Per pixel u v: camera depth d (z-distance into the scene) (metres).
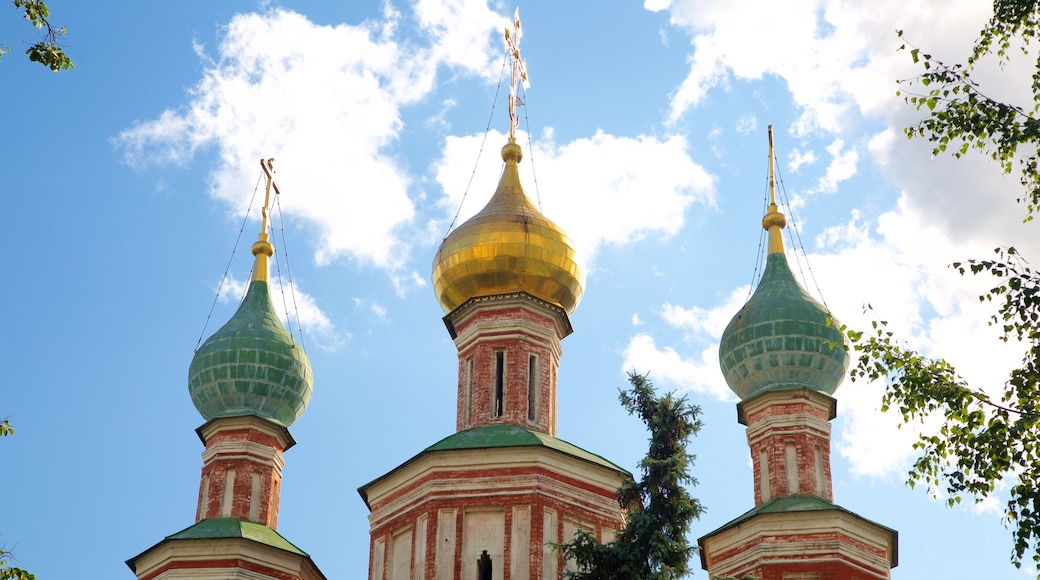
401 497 41.38
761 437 43.84
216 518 43.72
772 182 49.44
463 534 39.75
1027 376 24.53
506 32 51.03
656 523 30.75
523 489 40.12
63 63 23.70
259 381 46.53
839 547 40.03
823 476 43.09
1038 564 23.94
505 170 47.88
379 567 40.91
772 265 47.47
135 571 42.09
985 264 24.56
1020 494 23.62
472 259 44.88
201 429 46.09
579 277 45.72
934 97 25.61
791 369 44.62
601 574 30.56
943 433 24.75
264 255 50.25
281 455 46.34
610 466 41.50
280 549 42.00
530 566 38.94
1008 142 25.06
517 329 44.28
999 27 26.17
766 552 40.22
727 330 46.00
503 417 42.97
